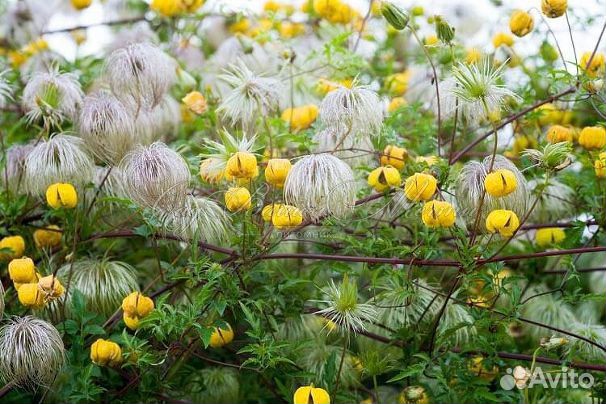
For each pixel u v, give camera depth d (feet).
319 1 5.83
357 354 5.21
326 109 4.99
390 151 5.14
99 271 5.28
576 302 5.15
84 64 6.11
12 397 5.13
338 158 5.00
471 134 5.80
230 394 5.39
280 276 5.23
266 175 4.78
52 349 4.82
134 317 4.84
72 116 5.26
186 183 4.90
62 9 6.73
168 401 5.08
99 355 4.79
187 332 5.00
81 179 5.11
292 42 6.30
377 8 6.21
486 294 5.31
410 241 5.20
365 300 5.36
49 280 4.78
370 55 6.40
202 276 4.85
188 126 6.02
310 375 4.93
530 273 5.58
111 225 5.37
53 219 5.45
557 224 5.28
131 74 5.24
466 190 4.92
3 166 5.32
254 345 4.83
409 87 6.23
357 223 5.17
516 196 4.88
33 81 5.33
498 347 5.13
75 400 4.83
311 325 5.36
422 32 6.43
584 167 5.65
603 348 4.92
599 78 5.17
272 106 5.20
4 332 4.83
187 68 6.22
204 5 6.44
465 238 4.86
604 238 5.48
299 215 4.74
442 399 4.94
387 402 5.37
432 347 5.01
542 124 5.80
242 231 5.00
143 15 6.81
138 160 4.88
